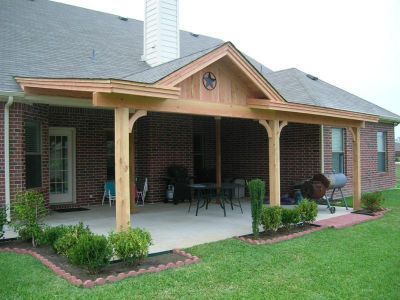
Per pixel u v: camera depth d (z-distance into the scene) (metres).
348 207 11.61
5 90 8.01
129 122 6.60
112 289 4.69
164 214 10.29
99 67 10.62
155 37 12.13
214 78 7.89
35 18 12.18
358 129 11.32
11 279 4.98
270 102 8.41
